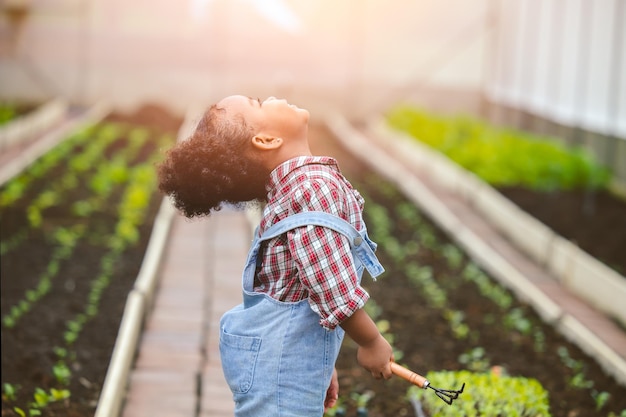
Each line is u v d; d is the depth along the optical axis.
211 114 3.12
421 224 10.39
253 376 3.07
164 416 4.70
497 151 13.62
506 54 18.27
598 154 13.34
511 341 6.57
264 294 3.10
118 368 4.90
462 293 7.83
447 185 12.23
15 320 6.54
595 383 5.73
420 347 6.36
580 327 6.66
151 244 8.02
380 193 12.05
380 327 6.71
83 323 6.63
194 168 3.04
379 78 19.67
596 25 13.46
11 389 5.07
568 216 10.42
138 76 19.22
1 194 10.60
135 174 12.44
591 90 13.64
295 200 3.00
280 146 3.09
